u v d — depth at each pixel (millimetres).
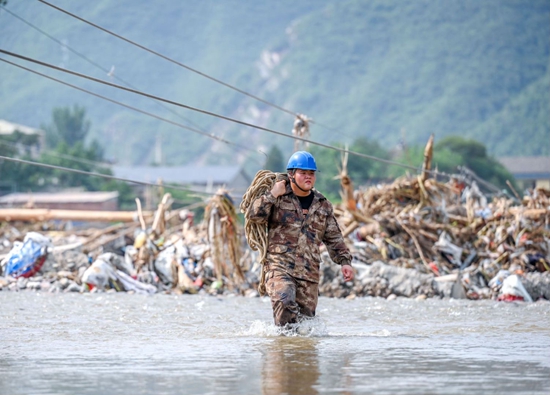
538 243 42406
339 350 15797
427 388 11664
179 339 17672
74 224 110938
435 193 46062
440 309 27719
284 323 18828
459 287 36281
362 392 11367
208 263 38688
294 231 19062
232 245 37375
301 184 18984
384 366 13688
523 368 13492
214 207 37219
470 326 21109
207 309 26953
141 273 38562
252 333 18953
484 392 11391
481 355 15109
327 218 19453
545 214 43625
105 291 36344
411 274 36656
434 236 42281
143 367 13609
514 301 33906
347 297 35562
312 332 18891
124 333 18969
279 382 12117
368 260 40156
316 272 19234
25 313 24562
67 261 40031
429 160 46062
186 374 12859
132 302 29812
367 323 22156
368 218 42969
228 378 12492
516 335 18875
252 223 19125
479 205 49438
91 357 14781
